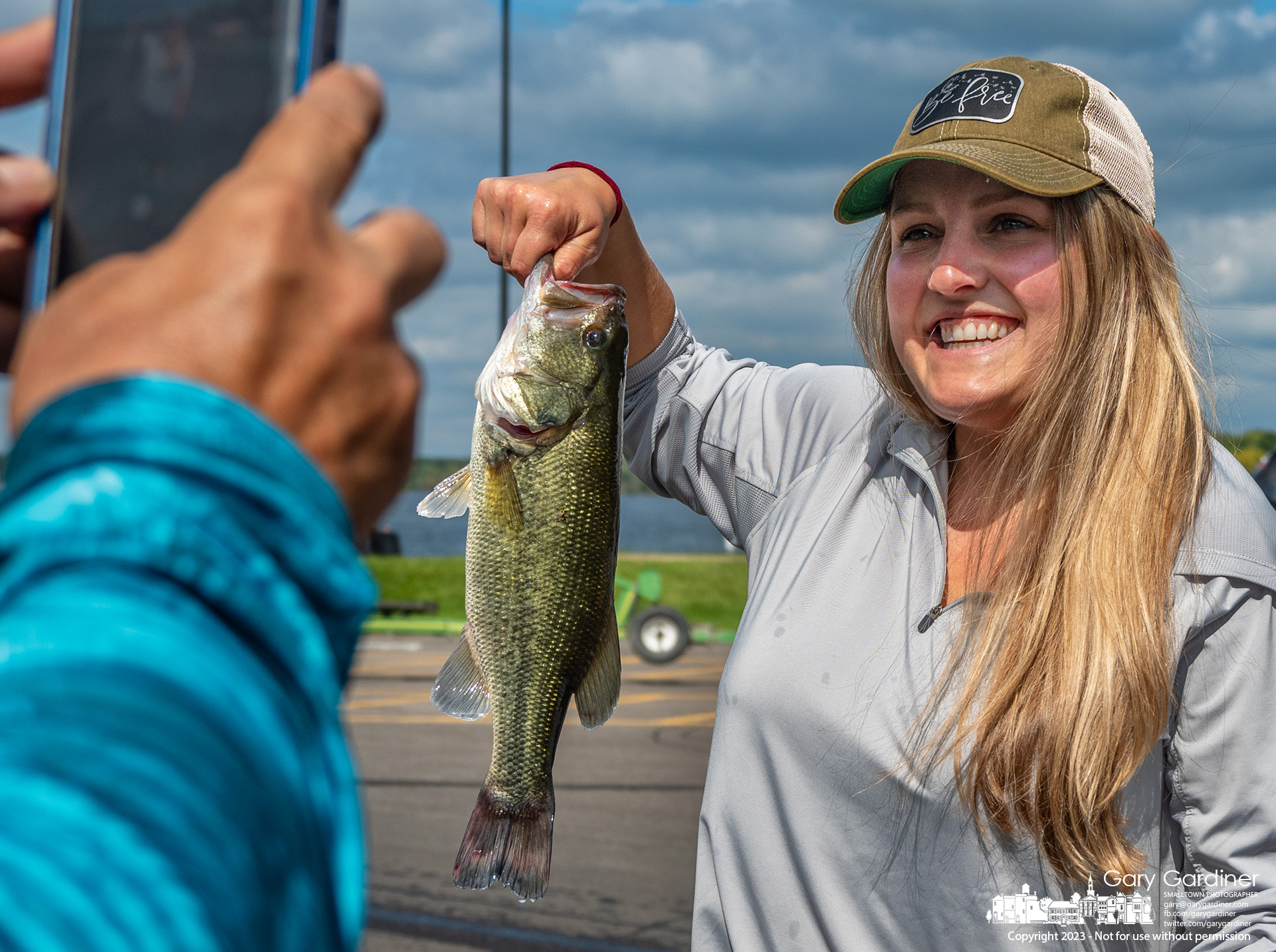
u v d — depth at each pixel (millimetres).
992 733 1594
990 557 1788
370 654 14695
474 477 1808
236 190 405
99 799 270
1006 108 1724
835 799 1706
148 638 316
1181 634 1584
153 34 457
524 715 1804
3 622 314
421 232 455
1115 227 1707
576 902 5367
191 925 266
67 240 452
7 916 240
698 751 8766
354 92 436
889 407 1963
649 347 2254
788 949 1742
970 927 1625
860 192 1911
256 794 313
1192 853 1631
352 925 351
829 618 1787
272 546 357
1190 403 1694
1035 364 1752
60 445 342
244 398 382
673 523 78312
